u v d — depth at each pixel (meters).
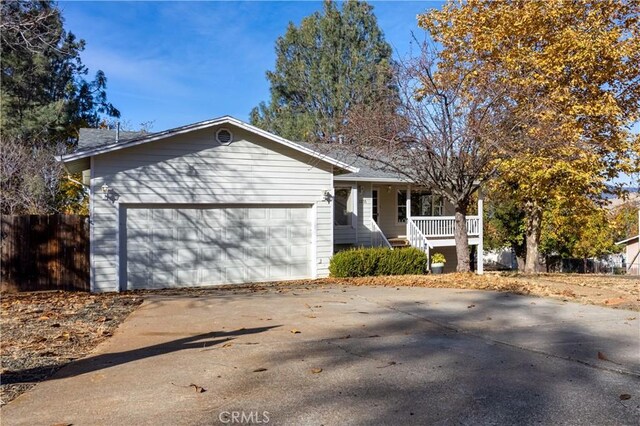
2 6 12.58
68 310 8.80
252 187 13.96
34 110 25.16
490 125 12.55
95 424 3.84
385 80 17.91
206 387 4.68
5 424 3.85
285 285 12.87
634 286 11.94
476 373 5.13
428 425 3.81
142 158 12.62
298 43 34.22
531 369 5.28
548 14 14.39
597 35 14.27
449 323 7.70
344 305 9.23
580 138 14.12
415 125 12.73
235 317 8.14
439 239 19.67
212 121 13.17
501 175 14.48
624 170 15.57
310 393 4.51
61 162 12.54
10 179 19.78
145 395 4.48
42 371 5.22
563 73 14.71
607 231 27.56
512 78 13.66
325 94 32.75
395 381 4.86
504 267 31.97
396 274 15.05
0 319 7.93
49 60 25.98
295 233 14.67
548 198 15.71
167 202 12.89
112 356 5.81
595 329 7.27
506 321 7.85
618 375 5.08
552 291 10.82
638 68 14.87
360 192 18.92
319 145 15.32
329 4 33.47
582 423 3.86
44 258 12.27
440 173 13.23
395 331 7.15
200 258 13.37
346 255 14.55
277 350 6.04
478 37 14.70
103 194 12.22
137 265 12.63
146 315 8.34
